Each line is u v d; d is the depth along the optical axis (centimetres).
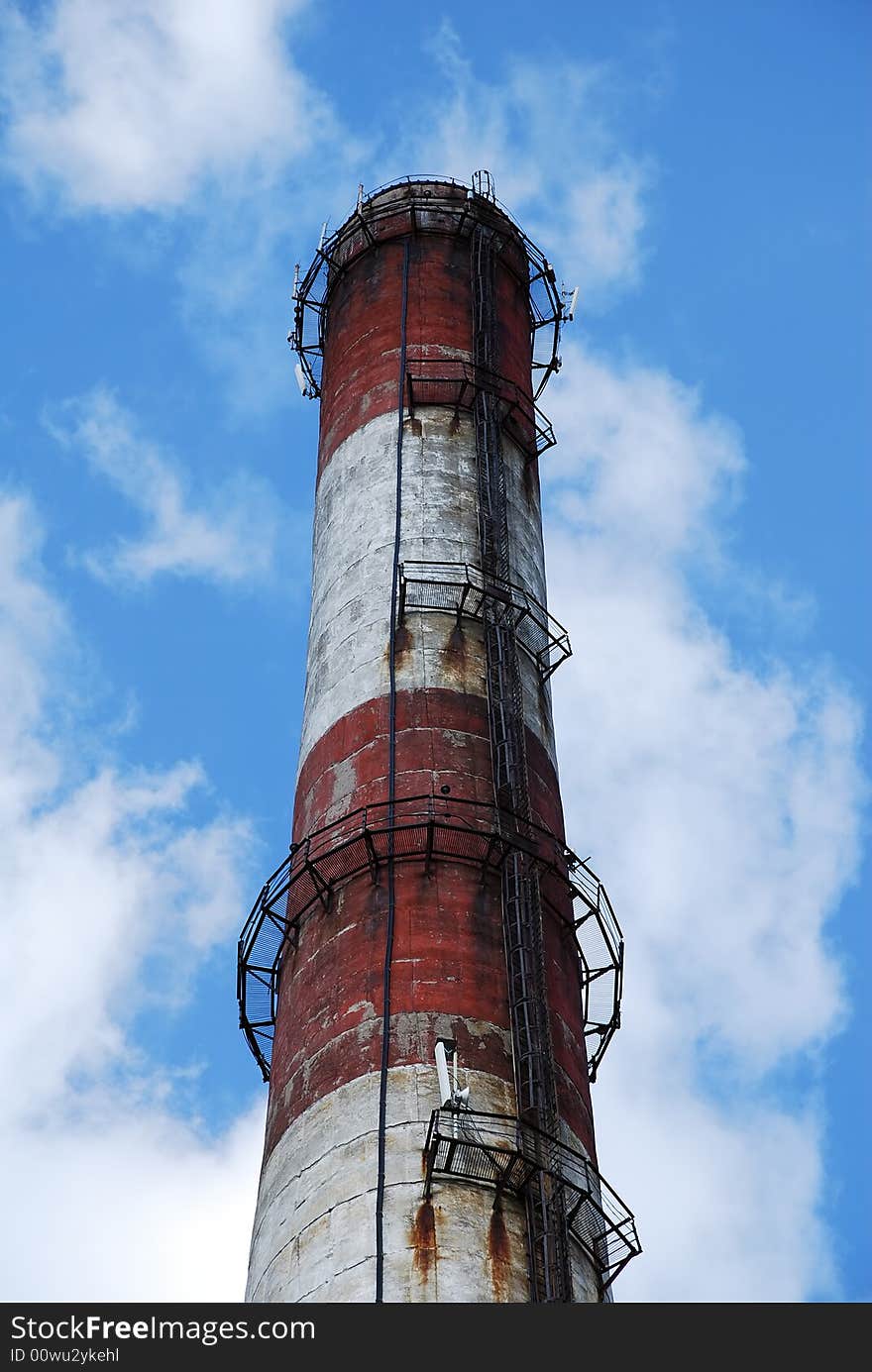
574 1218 4222
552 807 5153
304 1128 4356
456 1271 3966
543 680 5484
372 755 5019
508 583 5422
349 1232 4066
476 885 4744
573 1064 4594
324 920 4778
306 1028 4584
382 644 5284
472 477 5738
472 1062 4362
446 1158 4141
